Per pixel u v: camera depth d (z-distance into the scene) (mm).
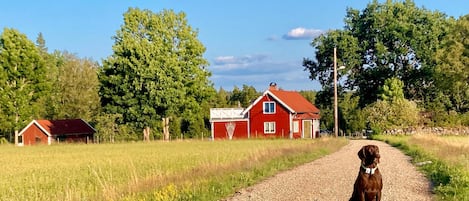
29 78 78500
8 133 85250
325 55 83188
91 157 36906
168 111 71438
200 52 75562
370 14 82438
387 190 16047
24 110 77562
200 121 79750
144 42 71000
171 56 73438
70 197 16125
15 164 32875
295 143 43406
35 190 19688
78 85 97375
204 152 36750
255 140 58375
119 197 15453
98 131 72750
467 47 69688
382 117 64438
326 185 17469
